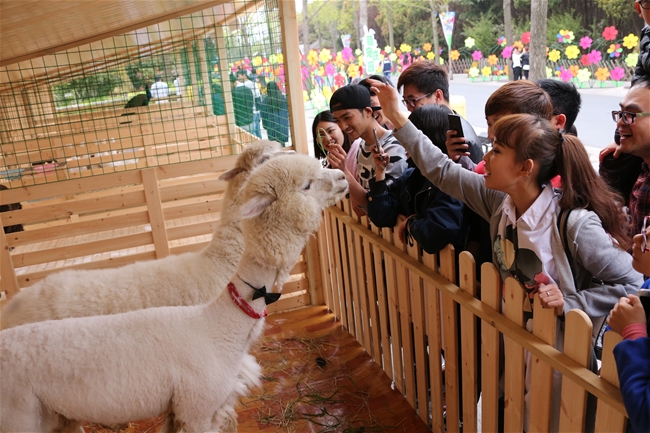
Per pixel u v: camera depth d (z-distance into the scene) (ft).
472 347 7.41
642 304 4.96
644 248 4.73
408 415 9.75
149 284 8.54
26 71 21.84
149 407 6.03
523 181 6.06
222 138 22.24
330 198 6.63
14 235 12.85
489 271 6.80
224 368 6.30
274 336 13.11
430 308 8.46
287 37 13.26
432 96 9.66
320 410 10.09
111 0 11.39
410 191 8.59
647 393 4.33
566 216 5.95
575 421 5.65
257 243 6.27
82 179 12.99
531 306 6.33
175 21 20.20
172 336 6.10
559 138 5.96
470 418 7.83
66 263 16.56
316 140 11.93
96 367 5.79
